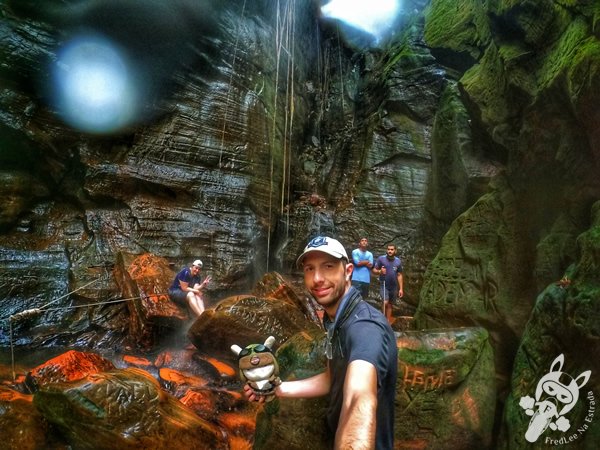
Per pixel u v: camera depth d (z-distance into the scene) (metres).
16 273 7.66
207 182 10.48
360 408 1.34
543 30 5.20
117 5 8.54
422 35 13.66
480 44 8.18
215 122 10.92
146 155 9.91
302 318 6.30
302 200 13.84
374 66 16.41
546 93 4.76
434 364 3.47
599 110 3.84
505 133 6.12
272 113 12.73
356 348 1.55
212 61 11.04
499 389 4.66
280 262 12.34
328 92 17.00
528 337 3.75
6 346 6.59
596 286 3.14
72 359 4.44
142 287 7.31
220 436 3.86
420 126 12.82
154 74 9.94
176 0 9.12
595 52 3.91
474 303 5.71
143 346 7.03
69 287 7.98
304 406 2.95
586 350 3.11
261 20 12.98
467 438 3.51
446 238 6.86
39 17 8.40
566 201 4.56
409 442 3.37
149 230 9.38
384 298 8.02
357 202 12.69
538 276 4.57
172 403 3.66
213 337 5.93
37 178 8.81
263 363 1.65
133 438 3.12
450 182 9.16
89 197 9.12
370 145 13.07
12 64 8.11
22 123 8.41
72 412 3.10
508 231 5.65
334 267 1.76
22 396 3.59
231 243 10.36
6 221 8.17
